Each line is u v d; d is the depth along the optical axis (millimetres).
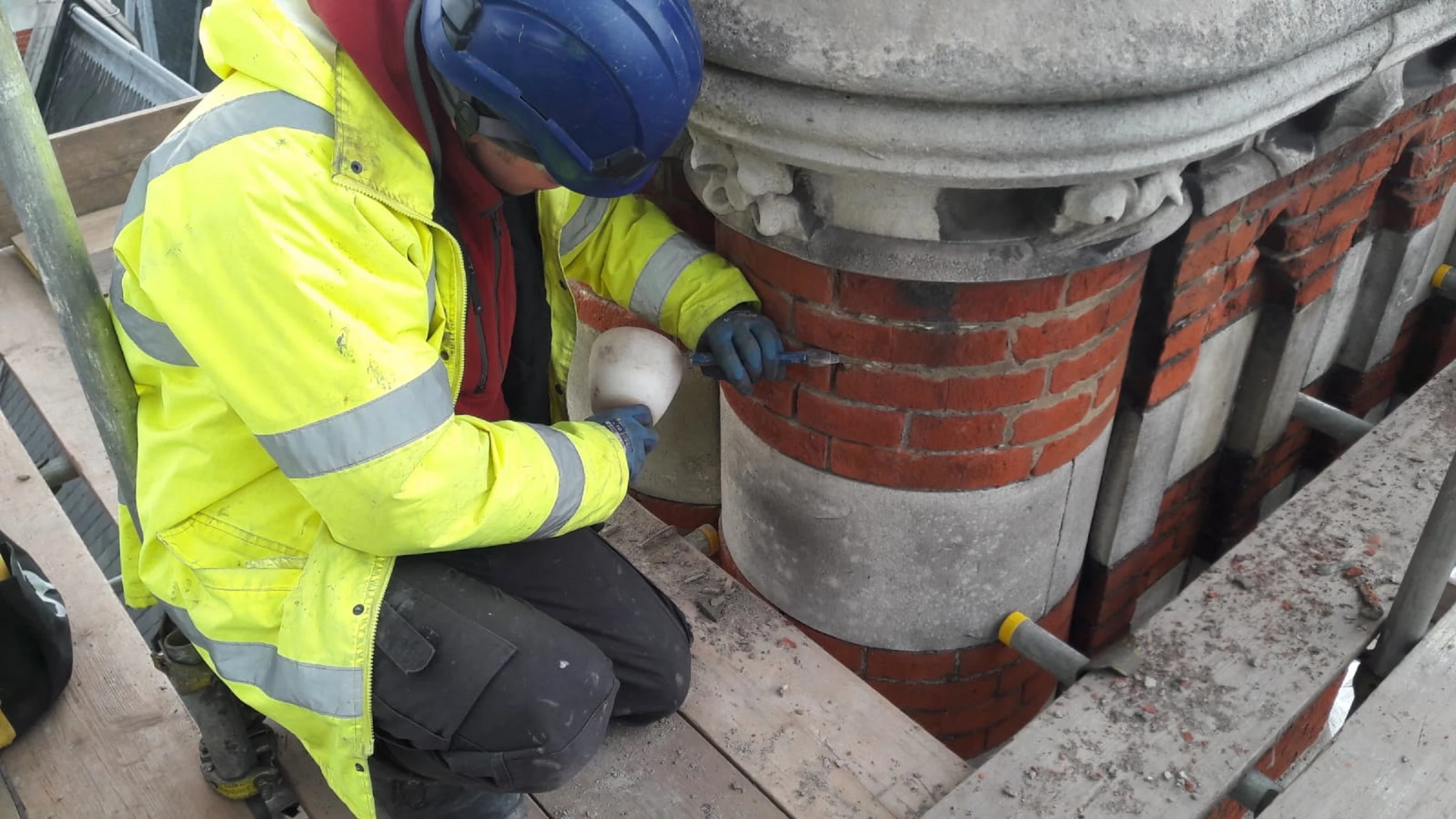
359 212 1208
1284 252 2236
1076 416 1950
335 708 1352
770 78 1493
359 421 1228
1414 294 2871
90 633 1870
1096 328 1844
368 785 1425
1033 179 1472
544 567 1626
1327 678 1816
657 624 1715
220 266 1166
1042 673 2402
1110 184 1521
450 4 1213
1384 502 2133
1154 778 1683
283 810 1677
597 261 1921
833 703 1839
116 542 3572
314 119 1202
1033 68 1365
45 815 1630
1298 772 1699
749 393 1866
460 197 1442
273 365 1199
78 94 4629
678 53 1269
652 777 1730
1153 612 2820
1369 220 2582
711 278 1871
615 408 1757
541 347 1776
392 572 1446
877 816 1670
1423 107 2309
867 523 2045
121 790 1661
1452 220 2830
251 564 1400
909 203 1608
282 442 1237
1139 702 1800
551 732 1429
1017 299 1723
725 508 2400
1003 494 1973
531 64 1205
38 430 3602
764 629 1974
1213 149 1522
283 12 1232
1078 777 1688
